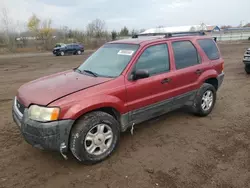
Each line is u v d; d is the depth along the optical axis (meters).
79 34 49.88
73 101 2.96
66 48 28.28
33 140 2.96
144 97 3.73
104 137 3.30
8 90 8.11
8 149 3.70
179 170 3.12
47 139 2.87
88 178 2.97
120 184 2.85
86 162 3.20
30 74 12.25
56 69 14.34
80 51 30.02
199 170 3.12
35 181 2.93
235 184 2.83
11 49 38.09
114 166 3.23
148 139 4.01
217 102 6.09
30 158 3.45
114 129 3.38
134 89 3.55
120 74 3.53
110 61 3.90
